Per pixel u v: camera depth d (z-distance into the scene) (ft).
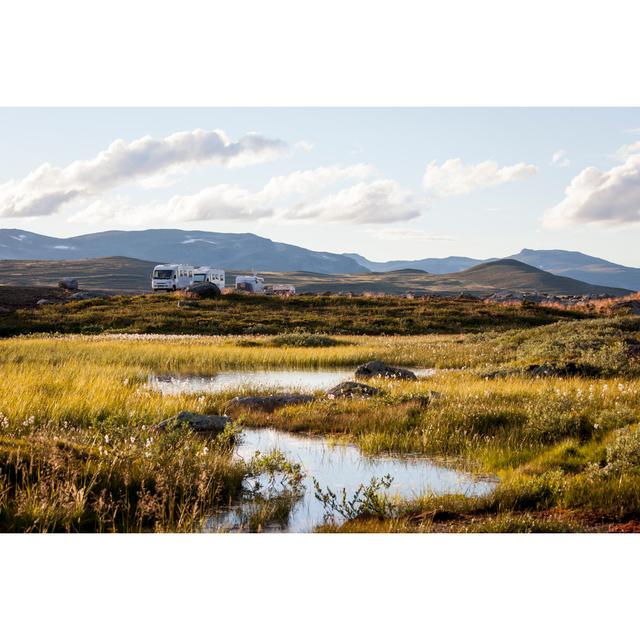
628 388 53.36
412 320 177.37
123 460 32.91
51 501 27.76
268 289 317.83
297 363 96.17
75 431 41.32
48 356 88.63
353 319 177.78
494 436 42.34
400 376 78.18
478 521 28.40
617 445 34.24
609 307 198.29
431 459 39.65
